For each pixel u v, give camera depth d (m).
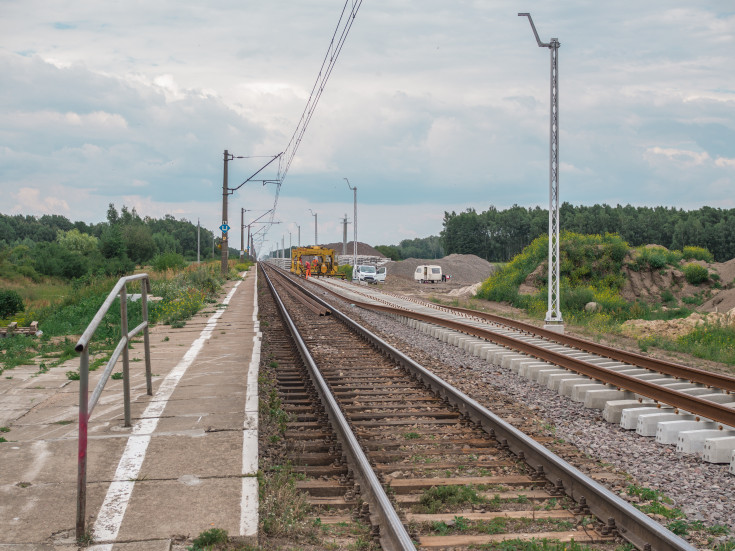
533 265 41.19
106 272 59.84
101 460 6.21
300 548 4.72
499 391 11.30
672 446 7.74
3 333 17.83
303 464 6.77
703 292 37.66
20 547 4.42
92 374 10.95
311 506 5.59
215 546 4.54
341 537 5.01
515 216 168.12
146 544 4.50
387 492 5.93
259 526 4.91
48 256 60.28
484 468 6.78
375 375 12.37
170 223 198.62
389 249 176.50
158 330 18.38
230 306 27.62
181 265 54.12
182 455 6.38
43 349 14.43
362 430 8.25
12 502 5.18
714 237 127.31
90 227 180.12
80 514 4.57
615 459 7.21
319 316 25.20
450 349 16.89
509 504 5.77
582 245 40.03
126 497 5.32
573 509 5.53
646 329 22.72
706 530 5.21
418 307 31.98
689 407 8.52
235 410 8.21
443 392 10.27
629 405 9.05
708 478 6.56
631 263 39.19
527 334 19.72
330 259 74.12
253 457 6.33
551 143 19.64
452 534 5.13
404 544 4.40
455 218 172.62
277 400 9.42
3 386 9.84
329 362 13.98
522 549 4.80
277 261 163.00
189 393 9.28
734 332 20.42
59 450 6.50
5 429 7.23
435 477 6.47
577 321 26.19
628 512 4.97
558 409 9.81
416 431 8.23
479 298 41.25
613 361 14.13
